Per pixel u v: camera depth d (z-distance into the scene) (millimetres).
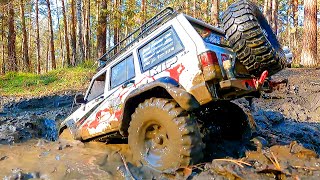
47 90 14930
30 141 5852
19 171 3723
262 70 3934
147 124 3912
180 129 3500
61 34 48125
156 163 3723
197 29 4297
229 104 4891
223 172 3375
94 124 4984
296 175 3281
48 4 30906
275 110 8102
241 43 3750
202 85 3555
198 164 3572
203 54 3578
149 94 4109
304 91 9195
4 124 7391
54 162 4141
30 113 10031
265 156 3773
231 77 3576
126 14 23578
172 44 3982
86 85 15336
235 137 5008
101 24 21047
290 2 34750
